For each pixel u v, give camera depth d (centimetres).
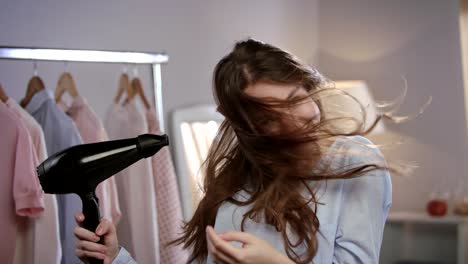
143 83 315
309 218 123
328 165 127
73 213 236
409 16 422
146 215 262
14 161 212
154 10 325
